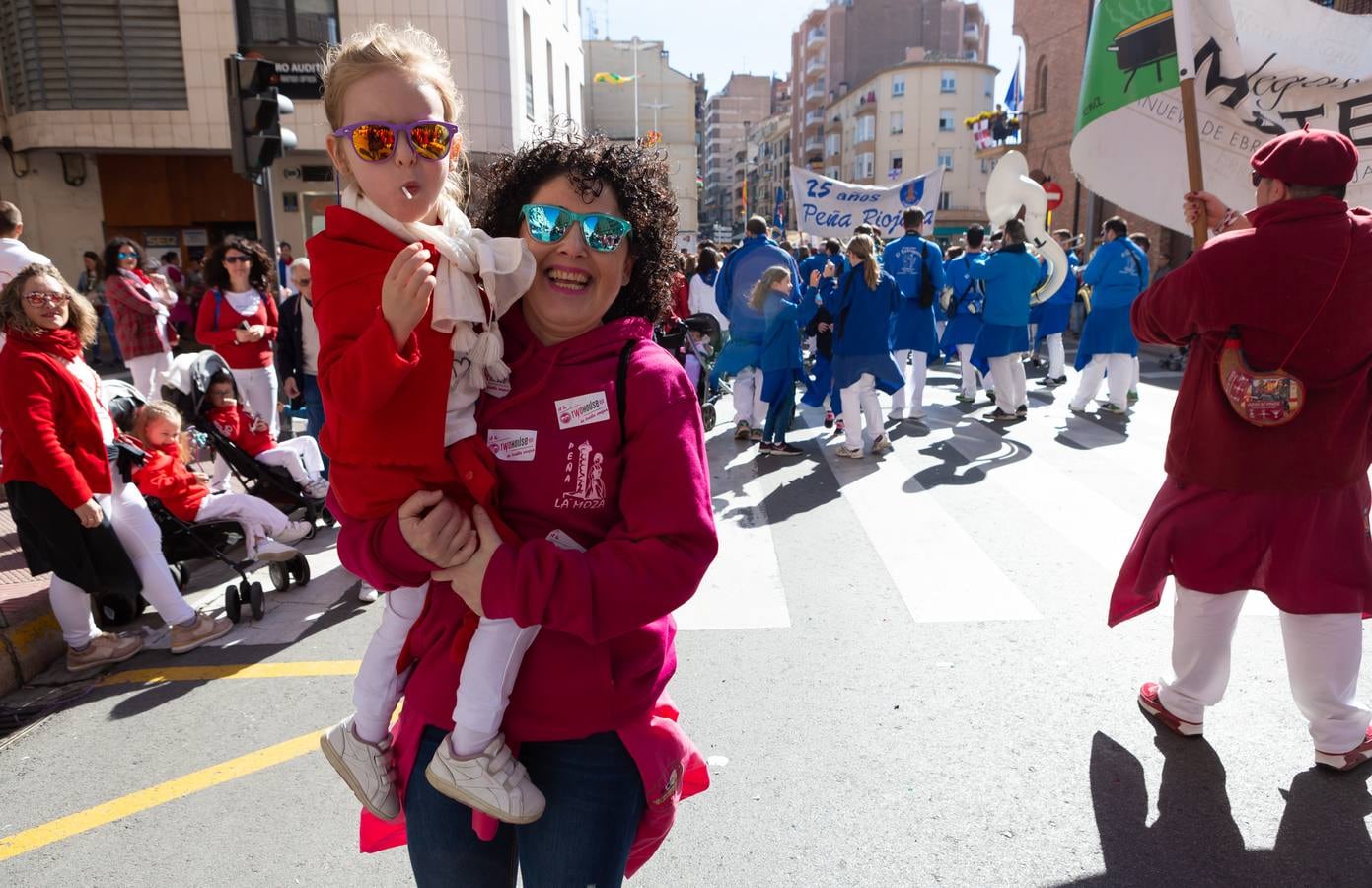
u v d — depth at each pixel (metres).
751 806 2.91
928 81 67.94
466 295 1.32
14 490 3.87
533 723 1.50
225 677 4.02
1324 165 2.60
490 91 15.65
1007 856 2.65
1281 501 2.79
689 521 1.42
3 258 5.75
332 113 1.38
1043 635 4.11
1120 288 8.86
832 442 8.37
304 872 2.69
